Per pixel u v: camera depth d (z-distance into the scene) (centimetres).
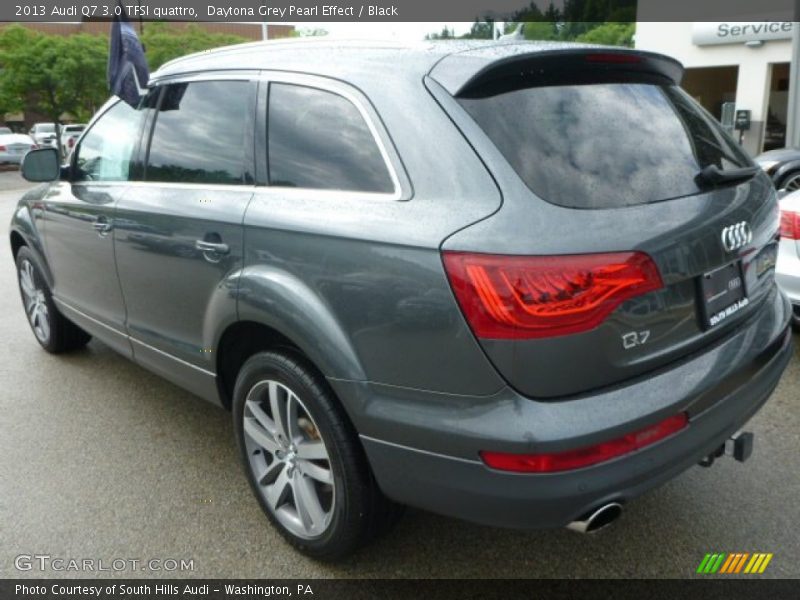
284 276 238
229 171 278
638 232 196
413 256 201
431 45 239
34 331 495
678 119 244
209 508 300
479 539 274
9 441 362
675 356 213
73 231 381
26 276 486
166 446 354
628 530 276
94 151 380
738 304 239
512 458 191
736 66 1584
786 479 305
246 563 264
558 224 189
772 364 250
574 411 190
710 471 313
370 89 229
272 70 270
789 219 426
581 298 185
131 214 321
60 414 393
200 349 295
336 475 237
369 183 224
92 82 2947
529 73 219
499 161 198
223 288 264
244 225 255
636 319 198
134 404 405
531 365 187
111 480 323
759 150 1532
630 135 221
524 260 184
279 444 264
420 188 209
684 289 211
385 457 218
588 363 191
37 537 281
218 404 303
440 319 196
